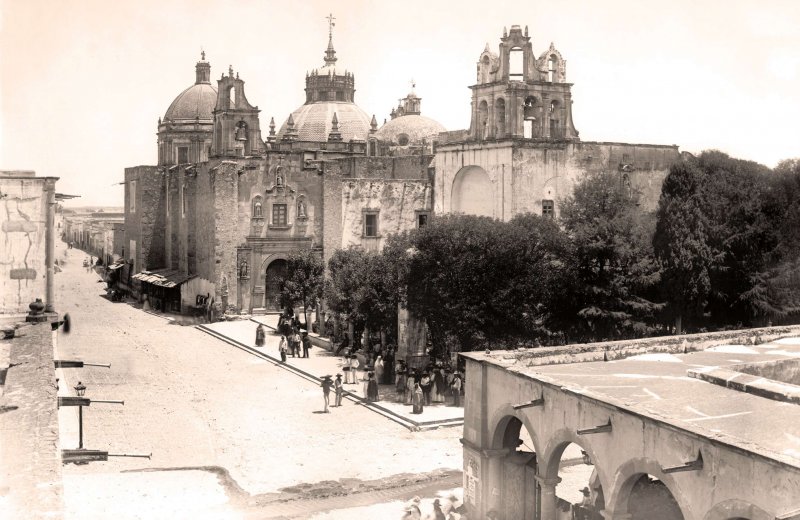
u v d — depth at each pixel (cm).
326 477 3503
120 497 3083
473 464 3036
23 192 3422
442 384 4706
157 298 9288
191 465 3606
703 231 4938
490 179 6700
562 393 2575
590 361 3278
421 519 2888
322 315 7131
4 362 2417
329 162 8225
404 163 8594
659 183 6888
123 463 3581
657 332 5072
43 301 3431
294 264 7212
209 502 3123
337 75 11131
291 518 3008
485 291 4784
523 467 2947
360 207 7938
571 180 6644
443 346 4994
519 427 2988
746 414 2380
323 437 4097
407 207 8031
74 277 11944
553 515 2680
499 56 6744
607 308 4862
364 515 3069
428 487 3397
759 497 1884
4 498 1394
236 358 6266
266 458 3753
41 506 1358
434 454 3834
